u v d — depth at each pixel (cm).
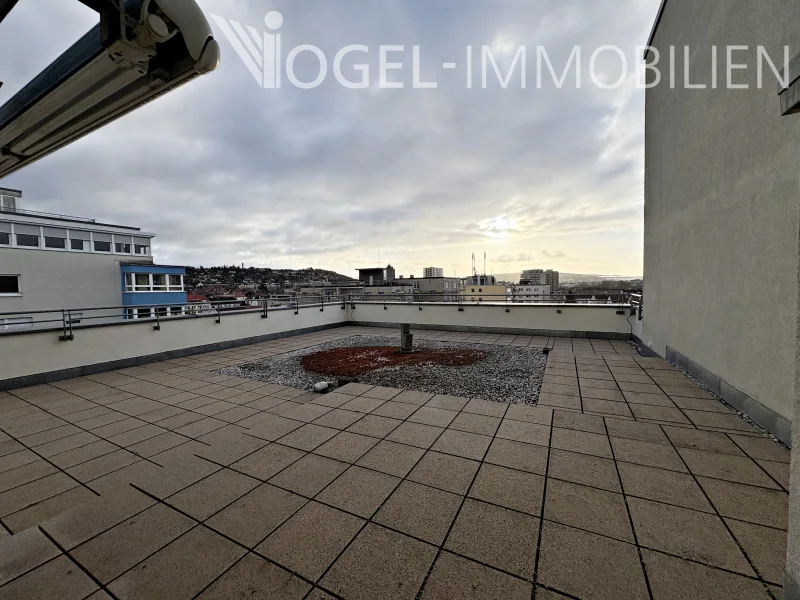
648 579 121
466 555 135
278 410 344
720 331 315
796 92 92
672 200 439
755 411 259
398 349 645
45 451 265
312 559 135
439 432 256
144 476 205
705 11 344
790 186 220
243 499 178
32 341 444
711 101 331
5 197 1612
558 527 150
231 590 121
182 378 472
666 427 256
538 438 242
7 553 143
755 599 111
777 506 161
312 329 901
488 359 538
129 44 145
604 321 713
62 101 188
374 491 182
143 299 1491
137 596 120
